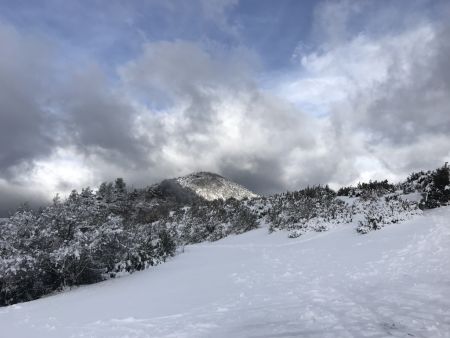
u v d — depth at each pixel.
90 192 22.48
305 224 21.20
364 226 16.53
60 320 8.15
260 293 8.52
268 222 26.23
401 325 5.18
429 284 7.32
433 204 17.84
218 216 30.41
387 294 6.91
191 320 6.88
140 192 48.38
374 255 11.40
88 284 14.07
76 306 9.62
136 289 11.11
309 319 5.95
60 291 13.55
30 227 14.67
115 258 15.24
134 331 6.57
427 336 4.70
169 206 41.81
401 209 18.06
